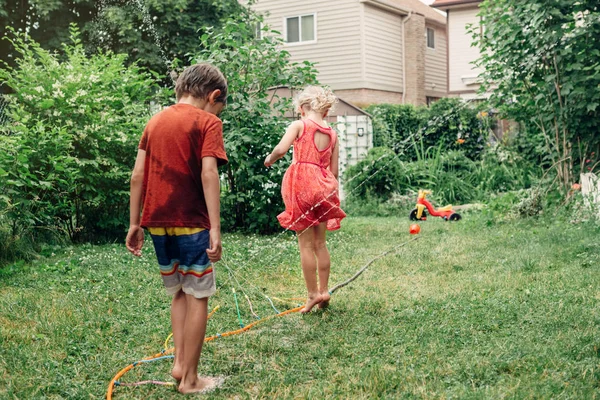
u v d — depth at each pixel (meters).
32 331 3.74
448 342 3.50
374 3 19.27
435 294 4.64
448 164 13.05
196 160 2.81
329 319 4.07
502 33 8.78
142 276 5.36
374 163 11.99
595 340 3.34
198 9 15.79
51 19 15.69
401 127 14.65
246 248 6.83
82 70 7.74
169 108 2.91
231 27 8.54
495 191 12.39
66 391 2.84
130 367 3.16
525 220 8.32
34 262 6.02
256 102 8.15
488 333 3.65
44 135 6.85
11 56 16.03
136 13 14.99
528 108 9.30
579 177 8.70
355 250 6.74
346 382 2.93
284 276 5.55
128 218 7.78
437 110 14.55
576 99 8.39
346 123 12.86
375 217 10.91
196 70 2.95
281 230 8.35
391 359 3.24
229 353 3.41
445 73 24.58
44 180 6.79
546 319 3.82
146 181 2.91
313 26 19.72
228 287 5.07
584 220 7.57
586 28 8.16
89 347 3.49
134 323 4.00
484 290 4.71
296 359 3.29
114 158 7.54
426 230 8.27
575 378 2.89
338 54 19.44
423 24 21.66
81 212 7.54
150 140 2.87
